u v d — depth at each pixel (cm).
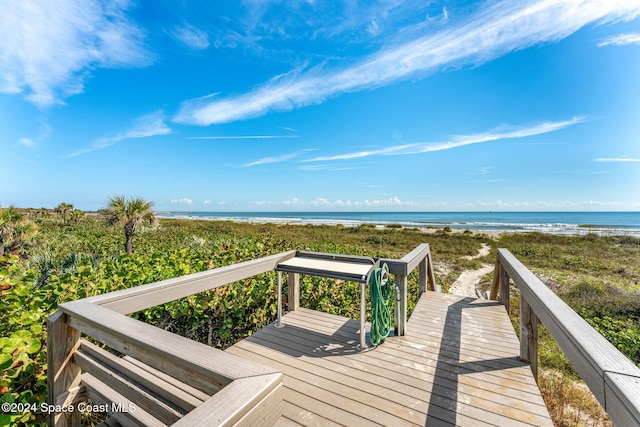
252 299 329
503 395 184
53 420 132
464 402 178
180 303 276
